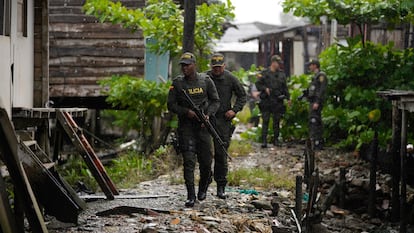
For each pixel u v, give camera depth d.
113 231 10.42
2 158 7.98
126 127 24.45
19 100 13.42
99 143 26.53
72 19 22.92
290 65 45.94
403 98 13.85
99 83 21.81
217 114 13.64
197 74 12.65
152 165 18.61
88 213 11.75
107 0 20.02
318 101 21.41
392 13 21.22
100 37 22.95
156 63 25.06
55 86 22.97
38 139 12.98
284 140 24.30
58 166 18.44
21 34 13.86
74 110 13.80
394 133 15.62
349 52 22.86
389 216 15.69
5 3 11.94
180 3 25.31
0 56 11.45
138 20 20.19
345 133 22.98
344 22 22.28
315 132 21.69
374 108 22.03
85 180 16.28
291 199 14.45
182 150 12.61
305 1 22.09
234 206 12.86
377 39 30.02
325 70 23.14
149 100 21.14
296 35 45.72
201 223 11.09
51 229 10.44
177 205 12.66
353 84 22.95
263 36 46.88
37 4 15.14
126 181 16.56
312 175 12.92
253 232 10.97
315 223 12.76
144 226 10.44
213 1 26.62
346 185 16.62
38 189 10.54
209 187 15.14
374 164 15.88
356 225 15.09
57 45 22.95
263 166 18.62
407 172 16.28
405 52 22.47
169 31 20.17
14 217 7.98
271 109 22.70
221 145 13.11
